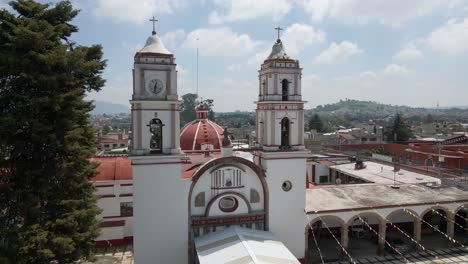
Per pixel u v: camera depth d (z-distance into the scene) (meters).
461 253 34.94
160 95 28.44
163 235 28.86
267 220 30.97
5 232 20.59
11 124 20.72
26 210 21.95
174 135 28.80
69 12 25.75
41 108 22.34
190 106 153.00
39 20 23.83
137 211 28.45
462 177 49.91
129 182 38.31
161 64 28.34
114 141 119.50
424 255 34.53
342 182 56.34
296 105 31.56
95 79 27.39
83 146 25.94
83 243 24.19
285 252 26.23
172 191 28.86
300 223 31.92
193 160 37.25
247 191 30.84
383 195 38.19
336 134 125.12
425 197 37.59
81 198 25.36
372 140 120.88
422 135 139.50
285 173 31.38
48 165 23.55
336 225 40.00
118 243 37.66
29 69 22.08
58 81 22.88
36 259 20.67
